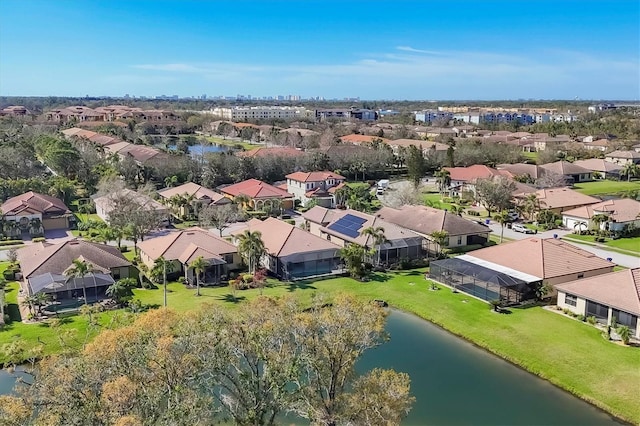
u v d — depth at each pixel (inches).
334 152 6023.6
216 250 2800.2
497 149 6796.3
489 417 1496.1
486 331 2065.7
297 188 4852.4
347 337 1300.4
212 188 5004.9
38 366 1380.4
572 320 2149.4
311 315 1359.5
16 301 2349.9
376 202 4633.4
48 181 4436.5
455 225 3346.5
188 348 1204.5
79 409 997.2
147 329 1228.5
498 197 4178.2
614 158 6727.4
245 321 1323.8
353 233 3174.2
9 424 958.4
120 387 1013.2
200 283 2615.7
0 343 1897.1
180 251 2738.7
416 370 1781.5
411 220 3518.7
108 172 4566.9
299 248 2800.2
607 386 1651.1
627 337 1908.2
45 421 960.3
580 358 1822.1
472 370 1788.9
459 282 2539.4
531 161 6943.9
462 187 5002.5
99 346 1134.4
